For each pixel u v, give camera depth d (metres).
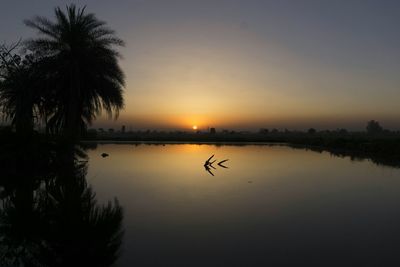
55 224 7.91
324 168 20.78
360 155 33.22
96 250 6.25
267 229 7.60
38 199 10.72
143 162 22.81
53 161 18.02
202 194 11.70
